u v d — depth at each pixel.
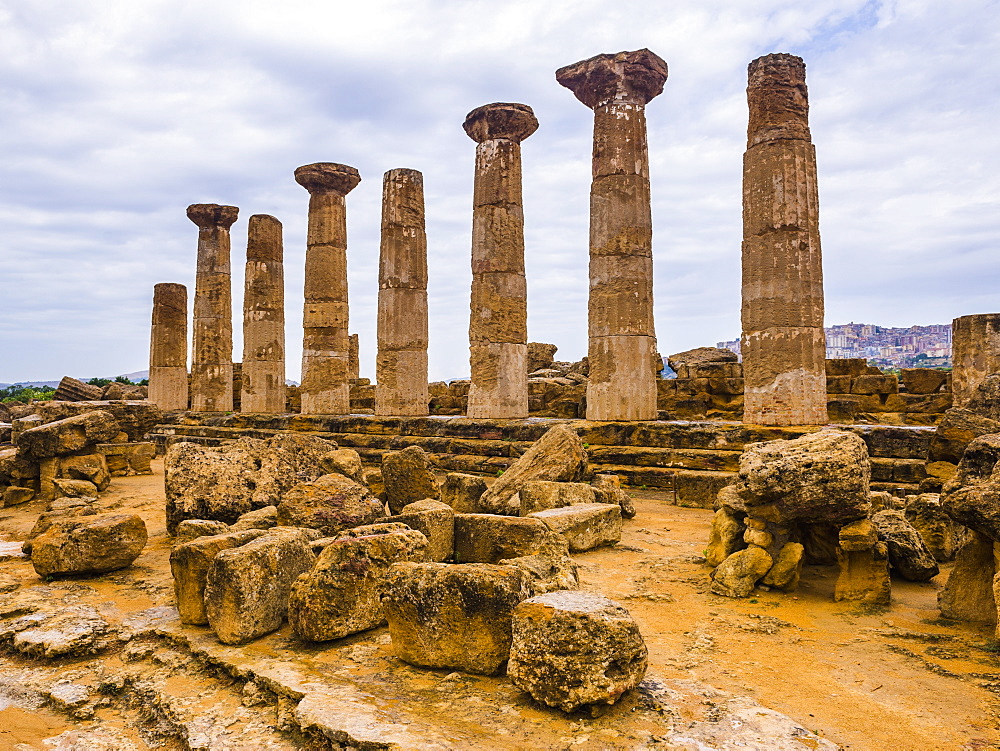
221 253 27.75
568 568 6.87
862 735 4.24
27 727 5.06
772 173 13.48
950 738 4.20
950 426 10.27
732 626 6.14
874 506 8.64
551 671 4.48
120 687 5.54
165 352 28.75
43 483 13.71
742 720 4.34
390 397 20.55
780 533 7.28
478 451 16.45
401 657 5.42
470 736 4.20
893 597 6.99
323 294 23.12
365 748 4.11
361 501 8.73
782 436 12.56
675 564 8.22
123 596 7.35
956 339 16.41
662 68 15.77
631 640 4.55
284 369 25.86
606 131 15.52
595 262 15.66
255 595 6.00
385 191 21.00
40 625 6.42
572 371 25.47
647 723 4.32
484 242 17.92
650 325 15.54
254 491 10.08
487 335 17.83
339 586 5.93
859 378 19.81
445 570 5.32
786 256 13.35
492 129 17.91
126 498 13.52
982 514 5.88
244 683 5.28
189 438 23.98
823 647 5.65
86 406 18.17
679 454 13.39
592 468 14.00
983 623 6.11
